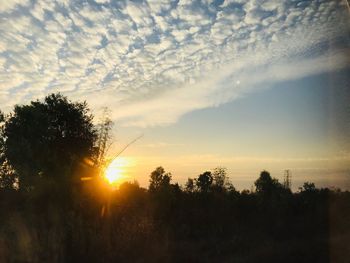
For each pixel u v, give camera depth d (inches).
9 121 1278.3
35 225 562.9
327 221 722.8
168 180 1067.9
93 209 703.1
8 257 461.7
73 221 584.1
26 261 463.5
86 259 495.8
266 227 802.8
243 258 553.9
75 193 789.9
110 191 827.4
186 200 994.1
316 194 905.5
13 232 526.0
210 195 1044.5
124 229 604.1
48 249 493.4
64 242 513.3
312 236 645.9
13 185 1112.2
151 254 534.3
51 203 715.4
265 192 1080.8
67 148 1296.8
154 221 708.7
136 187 957.8
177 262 530.3
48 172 1126.4
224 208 943.7
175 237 668.7
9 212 672.4
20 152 1141.7
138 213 726.5
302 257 528.4
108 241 542.9
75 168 1055.6
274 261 529.3
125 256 519.5
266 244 624.7
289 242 628.4
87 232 556.4
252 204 982.4
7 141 1200.2
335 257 190.5
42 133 1274.6
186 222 812.6
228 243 643.5
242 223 872.3
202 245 633.6
